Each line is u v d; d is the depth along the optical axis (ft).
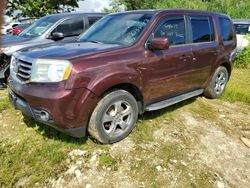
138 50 11.41
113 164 10.00
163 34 12.70
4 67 17.89
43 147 10.69
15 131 12.13
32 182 9.11
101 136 10.48
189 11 14.73
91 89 9.57
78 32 22.40
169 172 9.79
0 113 13.83
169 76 12.89
